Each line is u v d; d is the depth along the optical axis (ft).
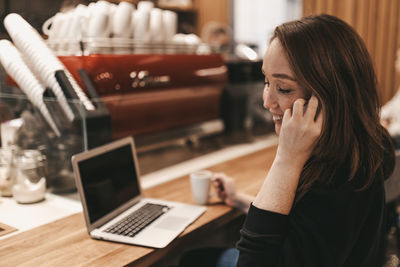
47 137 4.23
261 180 4.83
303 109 2.44
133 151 4.13
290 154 2.46
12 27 4.36
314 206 2.32
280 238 2.40
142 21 5.11
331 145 2.35
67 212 3.87
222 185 4.15
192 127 6.10
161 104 5.43
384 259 2.93
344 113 2.31
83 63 4.50
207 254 3.79
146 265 3.02
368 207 2.45
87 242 3.21
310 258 2.29
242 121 7.34
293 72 2.32
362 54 2.37
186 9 12.23
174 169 5.30
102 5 4.85
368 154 2.46
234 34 13.48
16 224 3.56
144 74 5.07
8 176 4.22
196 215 3.72
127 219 3.60
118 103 4.82
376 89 2.49
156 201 4.08
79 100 3.84
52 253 3.01
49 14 6.04
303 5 10.63
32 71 4.36
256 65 7.27
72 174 4.09
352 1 9.86
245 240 2.47
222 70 6.41
